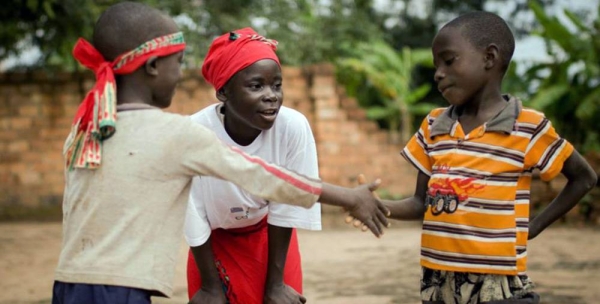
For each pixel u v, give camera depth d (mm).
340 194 2762
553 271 6633
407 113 16031
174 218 2529
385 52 15914
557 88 12234
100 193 2467
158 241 2479
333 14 16172
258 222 3414
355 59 15812
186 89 12516
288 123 3240
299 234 9789
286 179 2574
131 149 2479
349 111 12945
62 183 12352
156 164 2479
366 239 9172
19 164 12312
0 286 6184
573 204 3043
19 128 12336
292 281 3406
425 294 3020
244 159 2545
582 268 6785
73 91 12391
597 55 12297
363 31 16281
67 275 2461
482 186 2869
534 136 2889
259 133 3225
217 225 3352
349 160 12625
